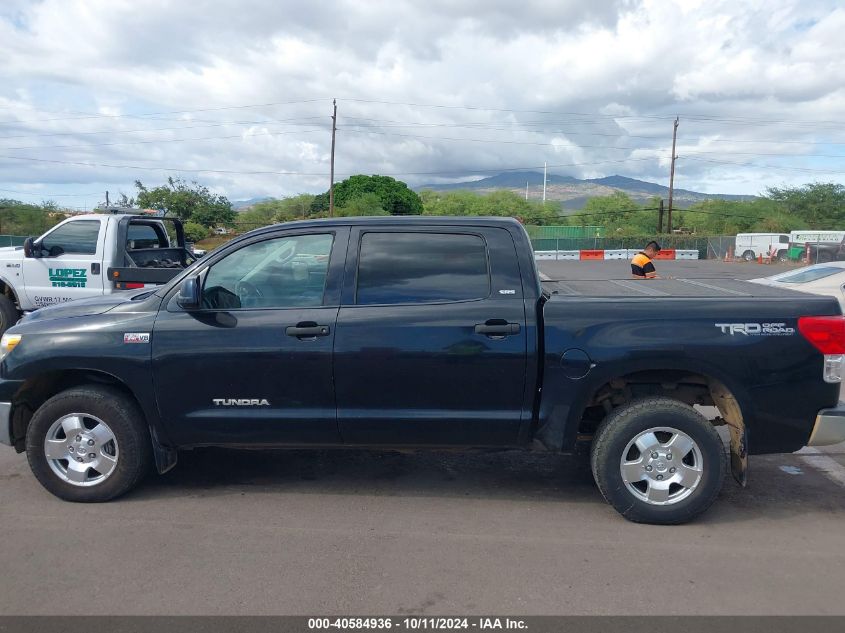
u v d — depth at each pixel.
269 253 4.60
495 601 3.43
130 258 9.95
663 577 3.69
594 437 4.50
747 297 4.43
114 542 4.06
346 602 3.41
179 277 4.63
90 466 4.64
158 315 4.56
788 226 71.88
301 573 3.70
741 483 4.39
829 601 3.46
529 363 4.33
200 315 4.52
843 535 4.27
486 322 4.34
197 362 4.47
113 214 10.01
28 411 4.93
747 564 3.85
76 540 4.09
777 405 4.31
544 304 4.39
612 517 4.52
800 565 3.85
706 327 4.28
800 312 4.30
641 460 4.34
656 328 4.28
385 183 63.31
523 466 5.52
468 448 4.55
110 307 4.76
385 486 5.04
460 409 4.43
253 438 4.57
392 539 4.14
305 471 5.34
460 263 4.48
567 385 4.33
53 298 9.93
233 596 3.46
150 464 4.83
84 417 4.61
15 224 45.34
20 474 5.24
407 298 4.45
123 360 4.50
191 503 4.68
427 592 3.51
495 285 4.43
